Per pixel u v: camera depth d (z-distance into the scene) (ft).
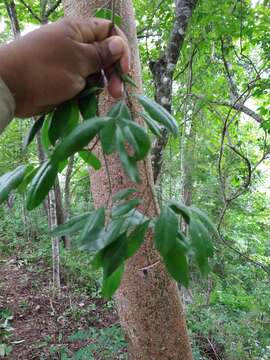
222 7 9.26
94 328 12.80
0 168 17.30
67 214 18.66
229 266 16.62
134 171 1.69
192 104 11.13
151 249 4.56
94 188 4.46
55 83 2.08
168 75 7.90
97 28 2.19
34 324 13.26
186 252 1.77
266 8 10.39
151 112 2.03
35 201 1.90
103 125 1.69
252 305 14.11
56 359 11.09
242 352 11.00
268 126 10.91
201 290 13.96
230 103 12.05
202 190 13.24
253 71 12.69
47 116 2.30
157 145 7.55
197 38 9.89
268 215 20.92
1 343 11.89
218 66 12.57
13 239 21.65
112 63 2.22
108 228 1.85
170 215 1.76
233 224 19.33
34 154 16.43
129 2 3.98
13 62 2.04
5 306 14.47
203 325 11.88
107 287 2.19
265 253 22.03
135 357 5.07
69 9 4.16
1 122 1.97
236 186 13.61
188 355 5.14
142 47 11.41
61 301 14.85
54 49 2.07
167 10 9.88
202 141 11.91
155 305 4.75
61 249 18.56
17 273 17.72
